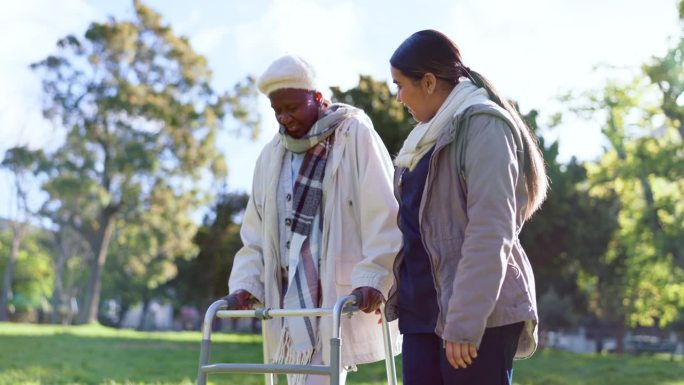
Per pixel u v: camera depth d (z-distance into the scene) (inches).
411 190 118.6
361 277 133.5
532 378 411.5
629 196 1024.9
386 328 131.9
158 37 1621.6
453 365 106.7
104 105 1567.4
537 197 117.3
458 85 115.7
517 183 113.0
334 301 140.5
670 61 889.5
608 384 389.7
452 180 112.3
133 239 1704.0
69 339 632.4
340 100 769.6
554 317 1188.5
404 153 120.2
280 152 147.9
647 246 996.6
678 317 1171.9
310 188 143.7
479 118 110.3
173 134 1605.6
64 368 375.6
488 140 108.6
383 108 764.0
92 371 369.4
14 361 410.0
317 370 114.7
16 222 1891.0
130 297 2429.9
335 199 142.9
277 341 146.0
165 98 1599.4
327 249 141.8
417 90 117.9
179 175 1622.8
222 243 1453.0
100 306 2691.9
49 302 2536.9
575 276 1208.8
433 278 112.9
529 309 109.6
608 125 939.3
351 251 142.3
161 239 1662.2
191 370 388.8
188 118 1608.0
